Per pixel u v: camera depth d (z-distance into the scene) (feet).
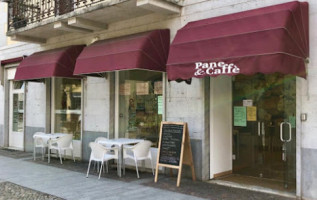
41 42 34.01
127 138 27.53
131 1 22.65
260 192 19.79
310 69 18.02
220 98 23.59
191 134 23.07
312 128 17.94
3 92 41.04
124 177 23.98
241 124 23.86
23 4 33.40
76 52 29.84
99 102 29.17
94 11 24.88
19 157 33.45
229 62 17.83
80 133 31.58
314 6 18.02
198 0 22.74
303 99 18.25
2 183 22.76
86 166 28.40
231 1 21.16
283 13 17.13
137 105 27.48
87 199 18.79
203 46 19.17
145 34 23.65
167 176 24.04
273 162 22.06
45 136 30.12
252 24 17.97
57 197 19.34
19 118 39.63
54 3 31.35
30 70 30.83
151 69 22.72
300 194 18.29
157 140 25.93
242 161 23.81
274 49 16.40
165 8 22.72
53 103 34.96
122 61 22.90
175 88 24.07
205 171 22.48
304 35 17.76
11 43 39.47
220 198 18.61
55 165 28.91
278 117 21.62
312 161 17.93
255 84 22.95
